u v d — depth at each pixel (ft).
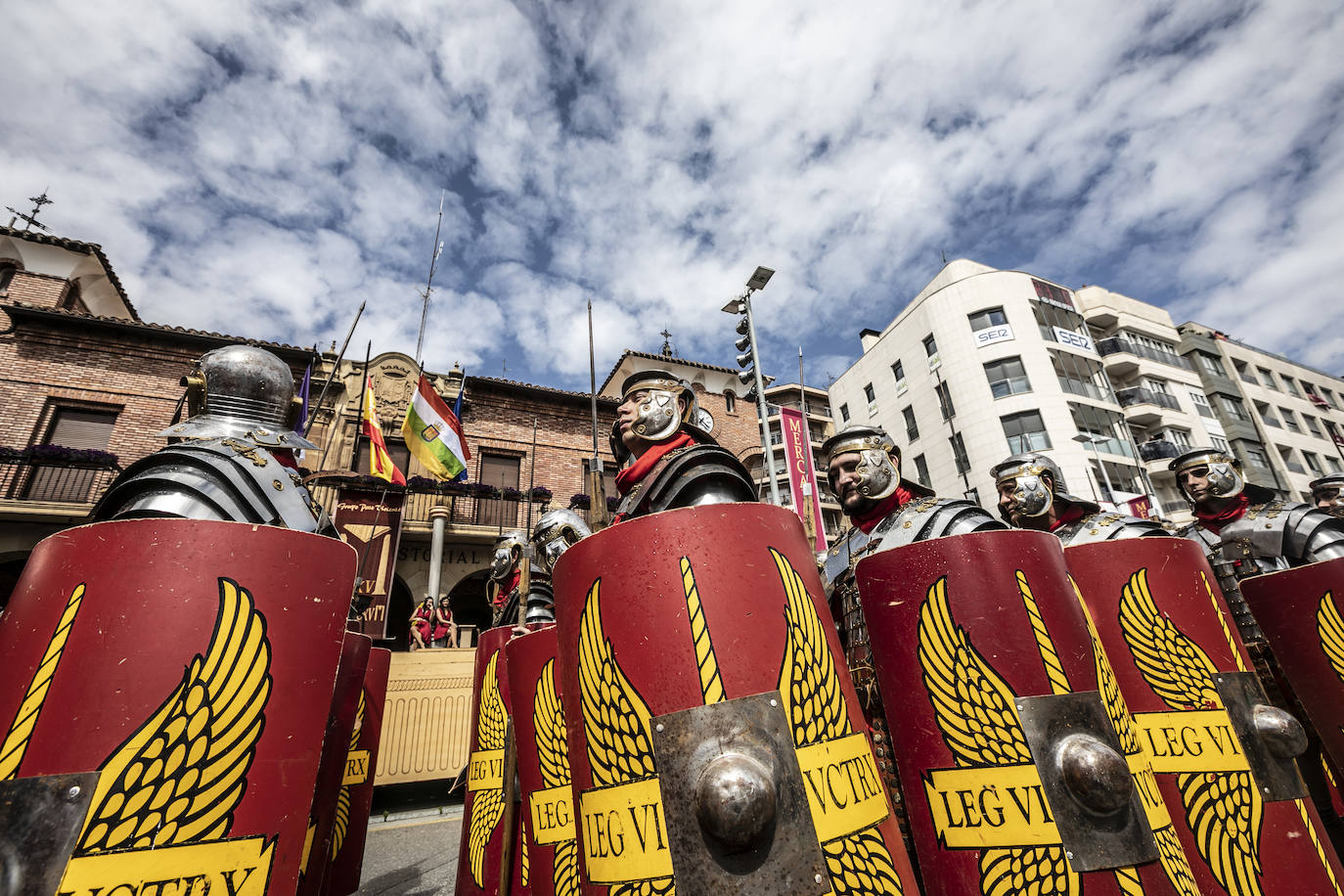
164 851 5.16
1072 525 13.51
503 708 12.85
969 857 6.72
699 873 5.13
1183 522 98.02
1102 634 9.30
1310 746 12.17
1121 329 114.73
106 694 5.34
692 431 9.41
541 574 16.61
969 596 7.43
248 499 7.55
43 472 41.96
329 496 46.16
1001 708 6.91
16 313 45.14
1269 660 12.72
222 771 5.56
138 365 47.75
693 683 5.72
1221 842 8.05
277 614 6.20
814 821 5.37
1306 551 13.67
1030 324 99.25
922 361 106.42
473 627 52.31
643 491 8.50
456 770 27.91
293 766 5.99
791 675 5.94
